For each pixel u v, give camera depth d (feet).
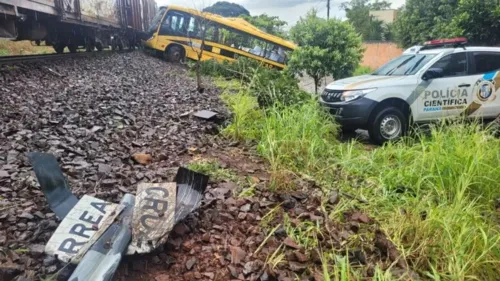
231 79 38.11
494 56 23.18
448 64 22.50
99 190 9.65
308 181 11.87
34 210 8.36
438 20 57.52
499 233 8.55
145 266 6.92
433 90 22.16
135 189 9.95
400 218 9.12
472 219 8.89
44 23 34.47
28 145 12.47
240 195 10.12
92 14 43.75
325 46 36.68
